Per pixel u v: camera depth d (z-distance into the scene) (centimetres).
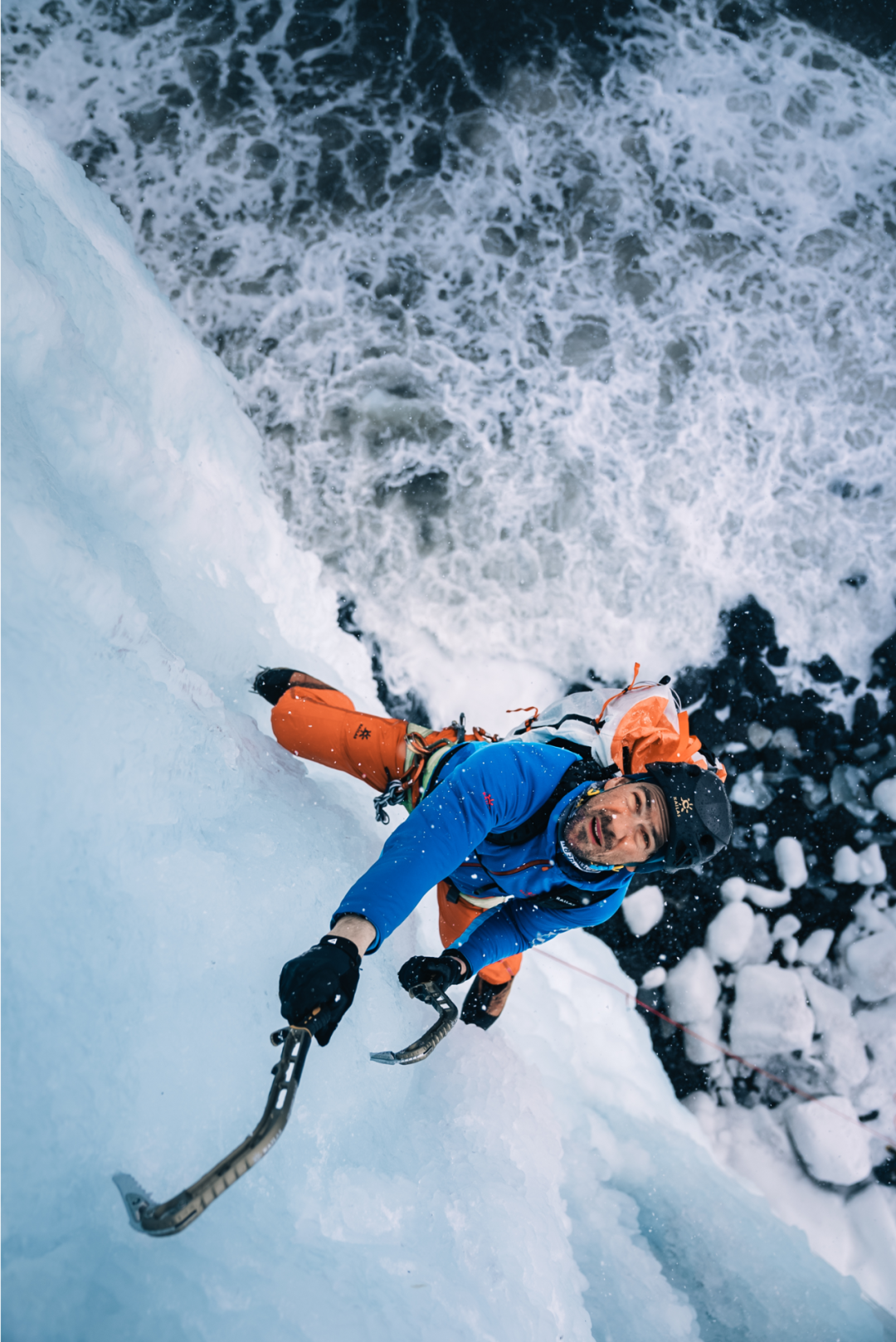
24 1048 109
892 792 382
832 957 374
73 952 120
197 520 219
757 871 378
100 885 128
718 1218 265
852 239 404
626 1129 282
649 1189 261
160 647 162
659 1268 223
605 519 375
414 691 358
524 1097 206
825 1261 292
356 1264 127
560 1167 206
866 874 378
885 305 403
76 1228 106
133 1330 102
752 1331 231
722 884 376
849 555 394
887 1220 334
